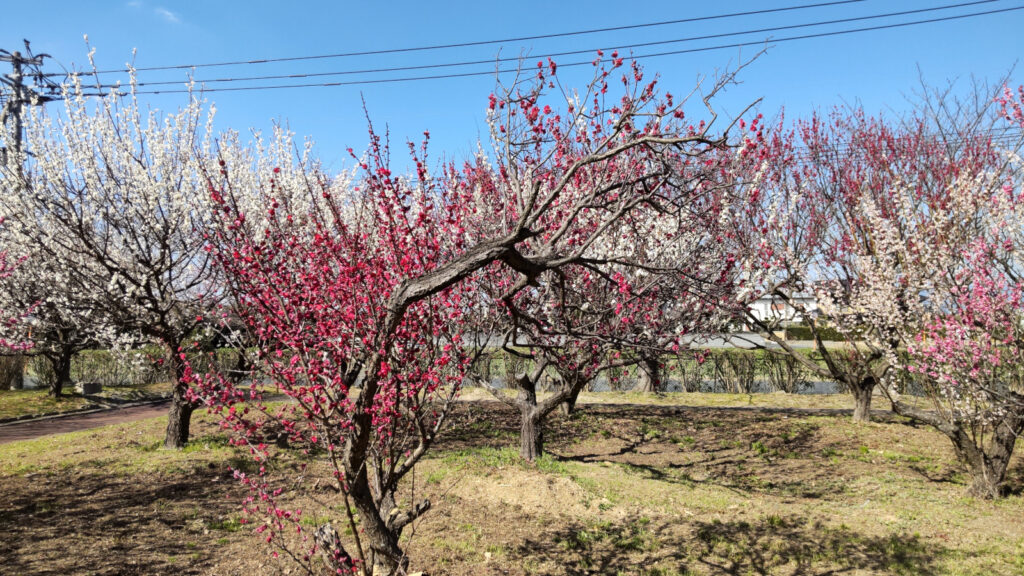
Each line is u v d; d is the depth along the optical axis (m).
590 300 7.52
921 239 8.79
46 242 8.60
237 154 11.10
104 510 6.83
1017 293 7.17
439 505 7.31
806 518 7.16
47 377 18.42
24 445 10.20
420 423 4.60
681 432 12.04
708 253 8.36
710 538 6.53
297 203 9.38
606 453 10.62
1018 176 9.98
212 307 8.47
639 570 5.79
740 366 17.70
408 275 4.25
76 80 8.97
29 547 5.68
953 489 8.34
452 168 8.69
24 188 8.44
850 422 12.08
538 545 6.29
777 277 11.40
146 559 5.54
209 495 7.41
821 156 12.40
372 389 4.05
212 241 4.66
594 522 6.96
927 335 8.28
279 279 4.43
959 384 7.60
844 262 11.39
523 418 9.43
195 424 11.53
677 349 7.40
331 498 7.33
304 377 4.35
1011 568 5.75
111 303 8.48
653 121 5.21
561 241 6.98
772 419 12.76
